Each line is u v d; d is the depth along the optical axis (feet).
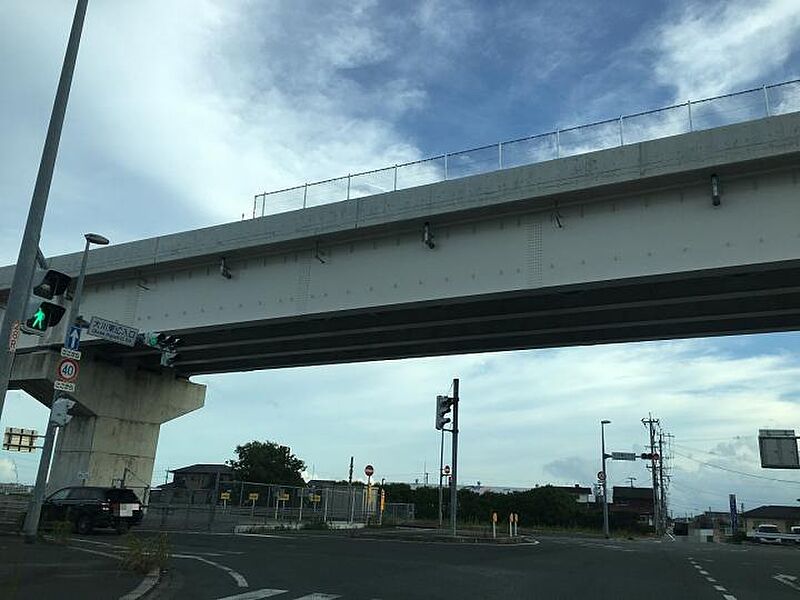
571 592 40.42
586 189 66.54
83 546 59.26
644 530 226.79
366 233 81.15
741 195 62.03
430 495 233.55
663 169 62.64
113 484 122.52
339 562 54.85
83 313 106.93
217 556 57.93
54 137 40.70
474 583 43.14
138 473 131.44
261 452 267.59
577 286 68.49
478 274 73.56
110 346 121.39
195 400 145.89
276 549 66.95
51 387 121.60
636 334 91.40
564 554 75.46
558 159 68.23
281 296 87.61
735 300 78.07
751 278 69.82
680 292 73.41
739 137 59.82
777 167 60.18
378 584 41.14
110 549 56.85
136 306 101.50
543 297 79.82
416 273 77.71
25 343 117.70
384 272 80.12
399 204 77.00
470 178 73.00
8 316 38.27
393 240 80.38
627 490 347.15
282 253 88.89
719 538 254.47
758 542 204.44
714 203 62.13
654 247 64.80
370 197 79.41
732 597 41.11
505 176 70.85
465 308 85.97
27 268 39.11
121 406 130.11
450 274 75.31
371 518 146.20
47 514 81.92
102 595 32.58
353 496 145.79
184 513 129.70
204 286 95.50
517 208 71.67
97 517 80.18
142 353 125.18
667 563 67.00
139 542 44.86
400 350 112.78
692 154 61.52
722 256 61.62
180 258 94.48
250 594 35.78
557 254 69.56
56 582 36.22
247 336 105.60
